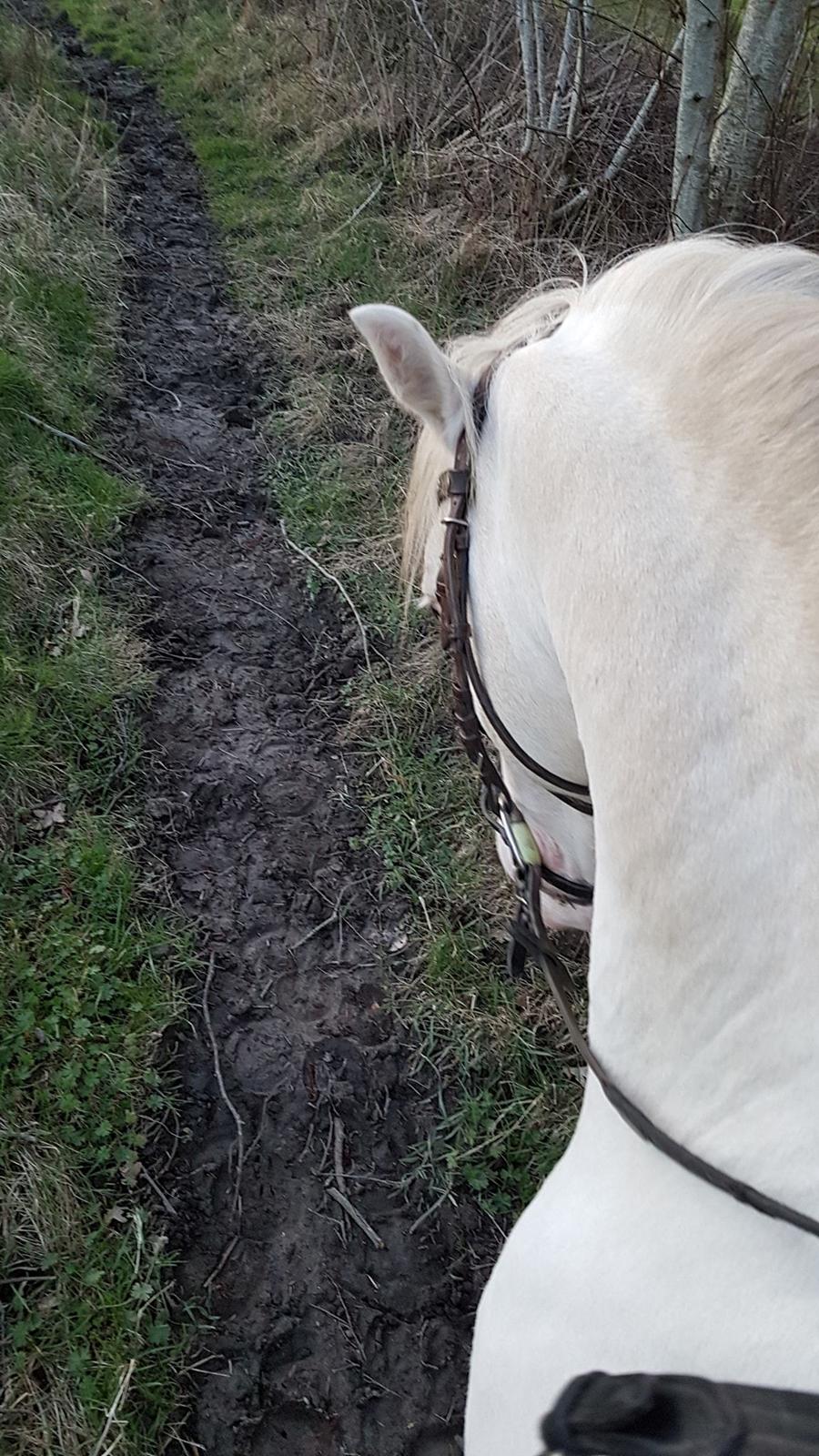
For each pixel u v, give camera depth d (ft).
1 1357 5.62
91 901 7.89
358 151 19.80
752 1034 2.58
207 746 9.56
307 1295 6.21
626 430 3.06
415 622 10.73
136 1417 5.60
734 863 2.58
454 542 4.17
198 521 12.21
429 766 9.46
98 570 11.00
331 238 17.60
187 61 26.35
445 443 4.19
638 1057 2.92
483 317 14.84
